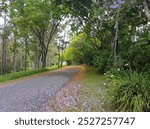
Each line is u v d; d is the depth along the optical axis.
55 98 10.84
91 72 27.14
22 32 33.25
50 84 16.80
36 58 52.94
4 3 32.50
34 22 30.69
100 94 11.00
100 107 8.45
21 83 18.19
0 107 9.20
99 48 27.45
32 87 15.36
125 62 14.71
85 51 38.75
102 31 23.38
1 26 39.38
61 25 38.19
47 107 8.95
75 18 27.64
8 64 59.41
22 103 9.92
